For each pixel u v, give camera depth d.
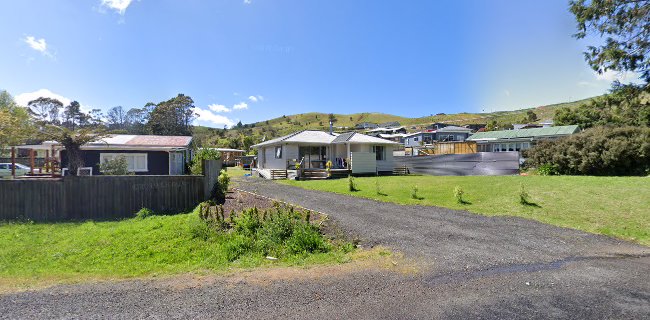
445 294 4.73
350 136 26.42
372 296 4.69
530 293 4.73
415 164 26.17
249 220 8.35
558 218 9.66
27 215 10.90
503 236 8.02
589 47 12.91
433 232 8.43
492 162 21.48
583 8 12.54
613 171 17.50
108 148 20.19
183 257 6.89
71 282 5.49
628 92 13.01
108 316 4.16
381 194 14.51
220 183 14.42
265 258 6.73
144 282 5.45
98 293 4.96
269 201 12.48
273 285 5.18
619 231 8.21
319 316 4.08
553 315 4.05
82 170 17.58
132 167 20.95
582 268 5.80
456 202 12.31
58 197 11.08
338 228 8.78
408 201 12.80
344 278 5.44
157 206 12.07
